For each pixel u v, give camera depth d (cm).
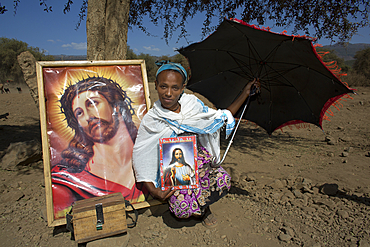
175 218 273
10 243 232
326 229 244
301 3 568
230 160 472
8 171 417
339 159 454
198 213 231
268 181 367
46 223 265
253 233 245
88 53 399
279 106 278
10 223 265
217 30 231
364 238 223
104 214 225
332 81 219
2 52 3972
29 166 440
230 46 257
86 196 259
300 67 238
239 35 235
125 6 412
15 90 3253
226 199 318
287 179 362
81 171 264
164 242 234
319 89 238
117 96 293
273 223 261
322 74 221
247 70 277
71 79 282
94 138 276
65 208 251
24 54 424
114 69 299
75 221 219
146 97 302
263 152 518
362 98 1313
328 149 522
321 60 204
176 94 222
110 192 267
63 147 264
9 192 319
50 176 252
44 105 263
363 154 475
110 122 285
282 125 285
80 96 281
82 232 221
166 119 232
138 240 237
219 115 248
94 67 293
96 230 225
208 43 254
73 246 229
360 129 691
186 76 226
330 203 288
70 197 255
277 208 289
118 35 407
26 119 892
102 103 287
